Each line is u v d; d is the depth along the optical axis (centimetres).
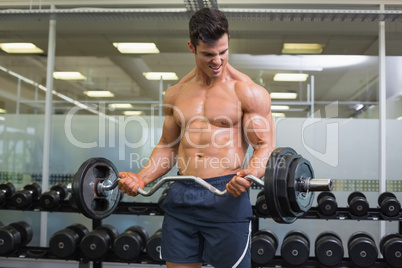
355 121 404
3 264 404
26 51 436
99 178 178
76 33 434
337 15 338
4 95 434
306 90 411
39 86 432
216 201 160
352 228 398
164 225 173
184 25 427
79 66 432
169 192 171
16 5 434
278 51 418
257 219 342
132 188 166
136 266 391
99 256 316
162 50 428
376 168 399
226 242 162
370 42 412
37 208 355
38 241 417
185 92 175
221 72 164
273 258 317
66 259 323
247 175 147
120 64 430
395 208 324
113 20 405
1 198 349
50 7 434
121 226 415
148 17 357
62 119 427
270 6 416
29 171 422
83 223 417
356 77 410
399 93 404
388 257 310
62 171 421
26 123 428
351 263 315
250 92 164
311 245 401
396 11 329
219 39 153
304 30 417
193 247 169
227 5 416
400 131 400
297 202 145
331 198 329
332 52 414
